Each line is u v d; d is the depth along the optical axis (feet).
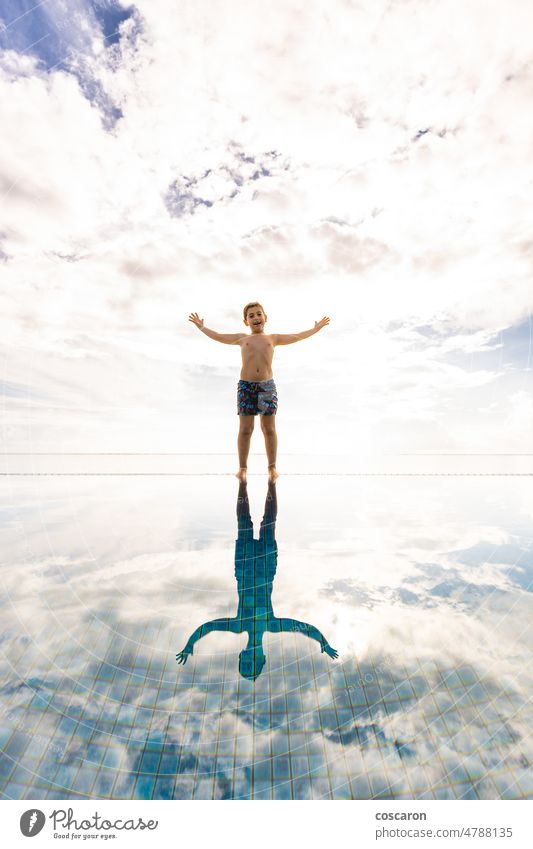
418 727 3.02
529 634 4.11
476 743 2.91
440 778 2.72
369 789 2.68
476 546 7.00
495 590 5.15
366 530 8.11
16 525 8.46
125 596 5.00
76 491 13.16
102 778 2.76
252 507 10.50
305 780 2.73
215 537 7.62
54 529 8.16
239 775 2.77
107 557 6.46
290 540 7.39
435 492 13.34
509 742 2.91
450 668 3.59
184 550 6.80
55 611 4.62
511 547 6.93
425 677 3.49
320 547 6.95
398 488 14.26
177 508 10.32
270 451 15.56
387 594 5.04
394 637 4.05
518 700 3.22
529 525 8.55
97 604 4.79
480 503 11.21
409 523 8.75
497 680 3.44
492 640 4.00
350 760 2.82
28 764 2.82
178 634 4.13
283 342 15.47
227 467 23.15
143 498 11.85
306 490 13.60
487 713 3.12
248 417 15.16
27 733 3.00
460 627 4.24
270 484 15.10
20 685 3.42
